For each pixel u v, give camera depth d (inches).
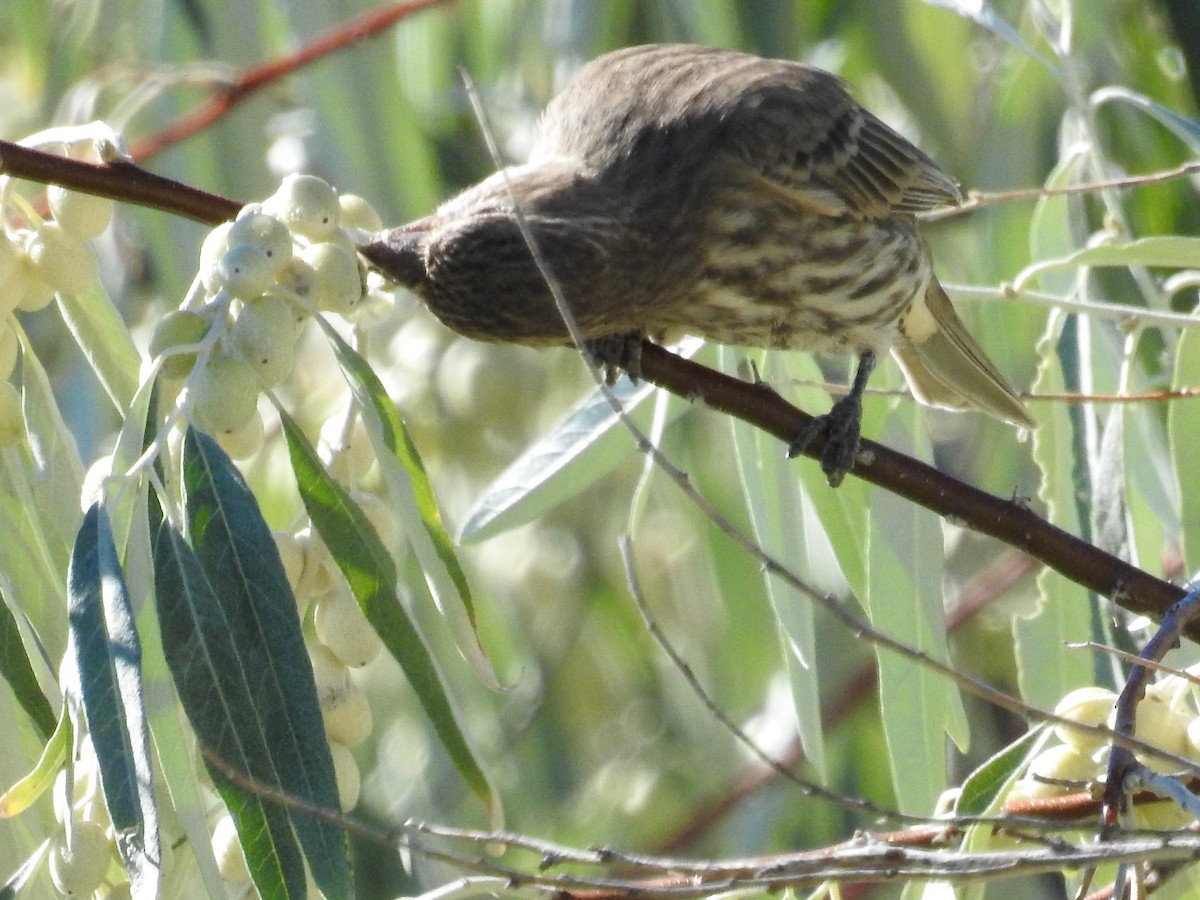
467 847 539.8
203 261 278.1
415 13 540.4
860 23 553.6
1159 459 438.0
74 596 253.8
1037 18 440.5
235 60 562.3
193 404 266.1
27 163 295.0
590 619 603.2
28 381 316.8
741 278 389.7
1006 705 242.4
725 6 537.6
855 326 406.3
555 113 396.8
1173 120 403.9
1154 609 327.3
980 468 568.7
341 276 283.3
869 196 405.4
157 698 260.4
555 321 339.0
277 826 256.2
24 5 589.6
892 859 240.8
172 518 262.2
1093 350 421.7
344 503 278.8
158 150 532.4
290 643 261.1
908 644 366.6
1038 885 505.7
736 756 577.6
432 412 587.2
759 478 377.4
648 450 244.2
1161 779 241.0
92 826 268.2
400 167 552.4
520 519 394.9
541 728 589.0
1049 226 440.5
